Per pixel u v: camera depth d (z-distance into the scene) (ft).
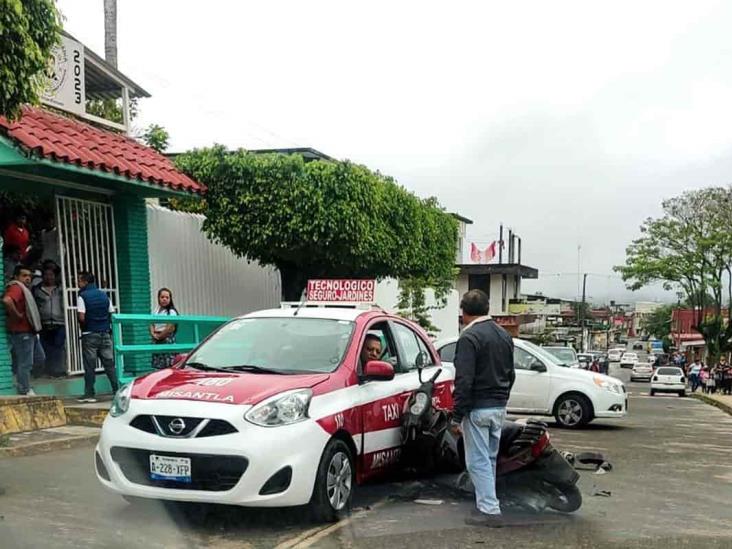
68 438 27.09
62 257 36.37
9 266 34.24
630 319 463.42
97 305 33.60
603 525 20.61
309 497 18.33
